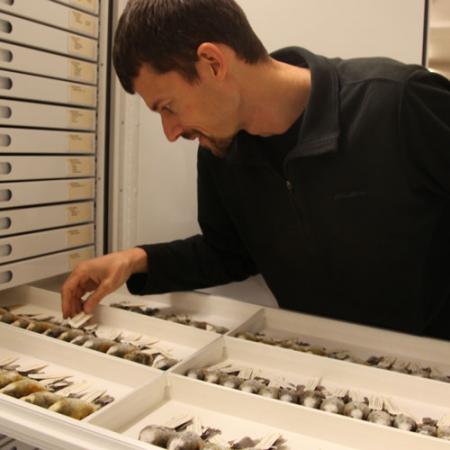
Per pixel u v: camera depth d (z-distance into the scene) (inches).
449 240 38.7
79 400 29.0
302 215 38.8
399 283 38.7
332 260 39.8
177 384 30.2
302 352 34.5
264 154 38.5
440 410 29.7
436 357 36.3
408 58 42.4
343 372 32.8
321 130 34.6
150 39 29.2
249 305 43.4
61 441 23.8
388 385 31.5
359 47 43.8
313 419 27.0
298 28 45.7
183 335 38.1
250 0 46.8
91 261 42.0
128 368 32.1
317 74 35.2
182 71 29.9
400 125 33.3
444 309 41.8
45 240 45.0
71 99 45.5
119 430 27.0
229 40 30.9
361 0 43.2
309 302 44.1
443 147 32.4
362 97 34.9
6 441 48.0
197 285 46.6
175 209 53.1
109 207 52.0
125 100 51.4
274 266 44.2
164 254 44.4
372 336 38.4
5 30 39.0
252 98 33.6
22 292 45.8
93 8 46.6
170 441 25.5
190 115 31.8
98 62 48.1
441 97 32.9
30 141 42.1
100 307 41.6
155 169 53.2
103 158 50.0
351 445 26.2
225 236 47.2
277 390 30.5
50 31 42.6
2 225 41.4
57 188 45.5
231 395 28.8
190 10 29.4
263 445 26.0
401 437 25.1
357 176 35.5
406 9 41.9
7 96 39.6
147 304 46.9
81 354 33.9
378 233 36.9
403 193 35.2
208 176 45.2
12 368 34.0
